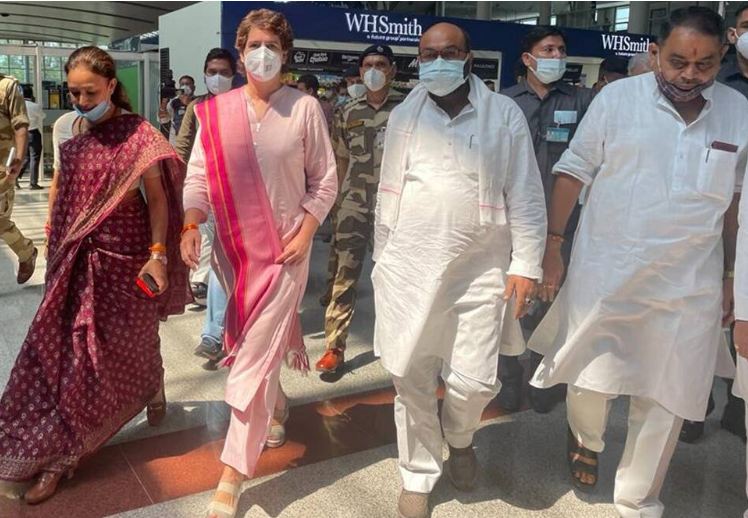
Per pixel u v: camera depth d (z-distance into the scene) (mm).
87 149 2592
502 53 9789
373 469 2879
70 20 17141
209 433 3137
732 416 3320
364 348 4305
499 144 2350
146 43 14281
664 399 2338
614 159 2348
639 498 2465
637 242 2305
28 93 11875
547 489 2771
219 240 2564
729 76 3348
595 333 2422
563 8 20281
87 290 2645
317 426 3252
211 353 3881
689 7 2252
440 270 2350
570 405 2668
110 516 2508
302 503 2617
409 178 2420
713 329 2322
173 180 2764
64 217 2646
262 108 2506
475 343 2410
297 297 2600
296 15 8141
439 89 2326
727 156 2217
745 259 2111
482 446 3107
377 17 8602
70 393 2578
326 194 2605
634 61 4051
